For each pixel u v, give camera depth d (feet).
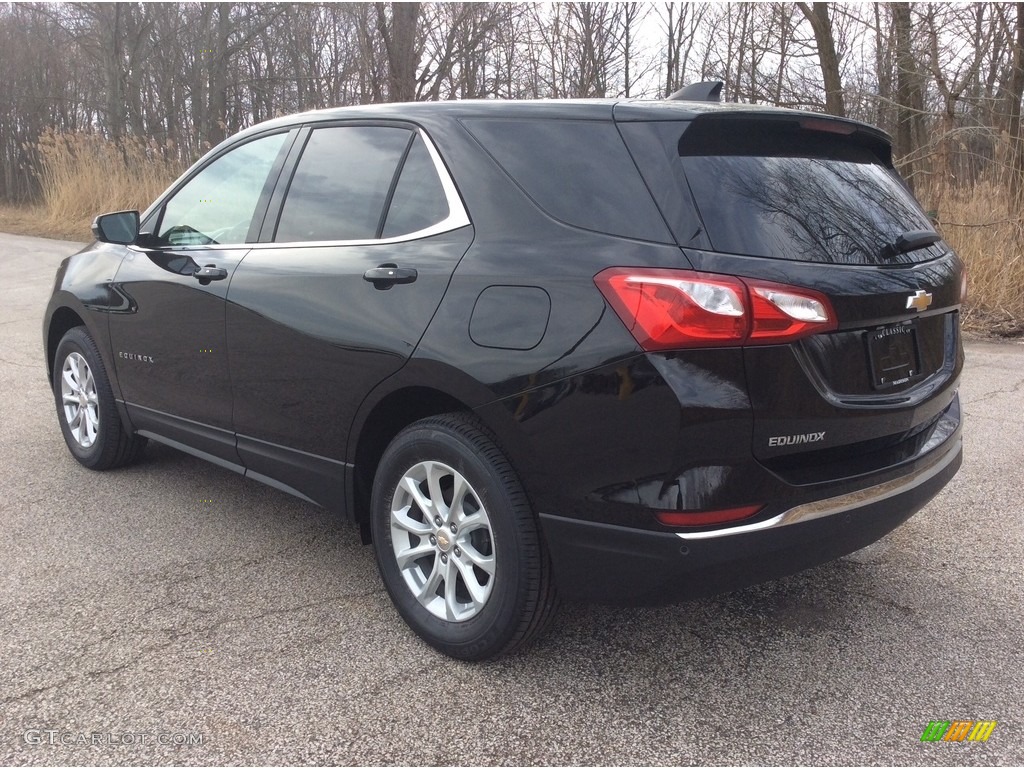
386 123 10.16
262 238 11.11
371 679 8.56
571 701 8.23
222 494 13.76
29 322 28.91
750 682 8.59
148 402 13.07
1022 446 16.12
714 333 7.09
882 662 8.98
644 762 7.36
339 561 11.32
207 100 105.50
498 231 8.51
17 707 8.00
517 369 7.89
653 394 7.18
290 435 10.50
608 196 7.94
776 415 7.33
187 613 9.84
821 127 8.82
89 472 14.73
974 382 21.36
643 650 9.18
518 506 8.16
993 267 29.89
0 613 9.75
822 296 7.48
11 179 151.64
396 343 8.86
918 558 11.52
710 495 7.23
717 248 7.36
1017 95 35.76
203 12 101.09
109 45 107.96
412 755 7.43
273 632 9.45
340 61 69.31
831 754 7.48
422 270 8.88
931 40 36.65
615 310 7.40
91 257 14.37
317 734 7.68
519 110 8.95
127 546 11.68
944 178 34.19
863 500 8.05
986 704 8.24
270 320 10.37
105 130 112.47
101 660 8.81
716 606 10.21
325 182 10.61
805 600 10.37
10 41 149.79
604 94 63.05
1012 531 12.33
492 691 8.38
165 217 13.14
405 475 9.18
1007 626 9.73
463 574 8.75
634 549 7.50
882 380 8.29
